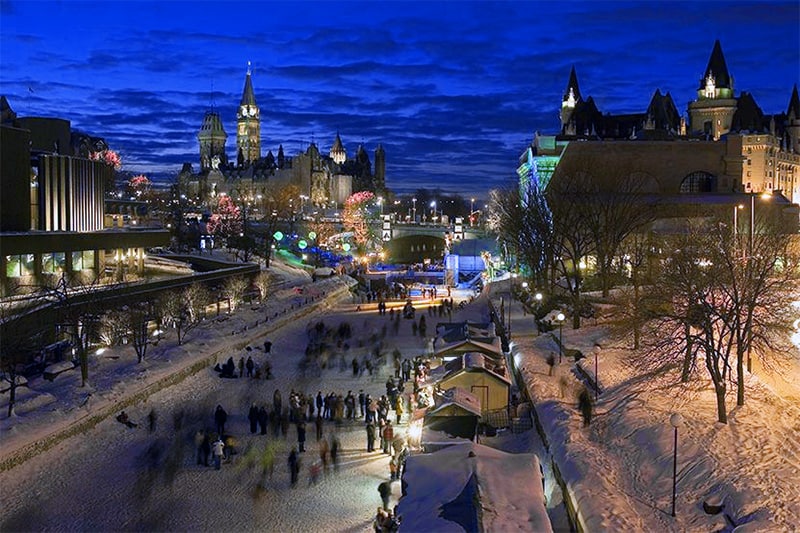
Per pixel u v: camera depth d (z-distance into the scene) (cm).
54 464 3275
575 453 2748
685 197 9312
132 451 3512
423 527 1908
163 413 4091
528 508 2009
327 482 3117
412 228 16875
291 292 8706
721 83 19162
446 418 3164
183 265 9638
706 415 2994
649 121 16225
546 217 7088
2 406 3603
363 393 4178
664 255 4816
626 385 3547
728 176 9900
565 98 19125
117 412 3897
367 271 13750
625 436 2939
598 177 8412
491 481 2127
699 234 4728
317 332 6688
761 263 3841
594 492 2366
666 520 2238
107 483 3128
